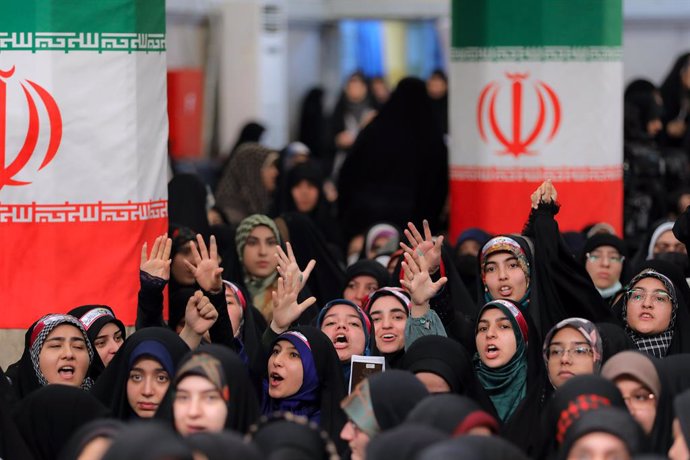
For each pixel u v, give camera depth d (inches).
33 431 555.2
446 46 1658.5
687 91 1226.6
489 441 429.1
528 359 624.4
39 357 605.9
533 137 872.3
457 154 898.1
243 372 527.8
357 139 1081.4
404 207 1069.1
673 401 510.6
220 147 1530.5
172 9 1480.1
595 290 673.0
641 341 659.4
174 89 1456.7
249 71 1531.7
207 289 628.7
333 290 861.8
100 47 665.6
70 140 664.4
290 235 860.0
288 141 1637.6
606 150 880.3
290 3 1608.0
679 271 711.7
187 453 405.7
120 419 579.2
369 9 1660.9
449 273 741.3
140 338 580.1
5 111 661.9
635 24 1679.4
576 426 462.3
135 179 673.0
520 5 869.2
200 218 886.4
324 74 1675.7
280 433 463.5
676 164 1121.4
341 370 617.3
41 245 664.4
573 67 871.7
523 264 674.8
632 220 1023.0
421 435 442.9
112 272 668.1
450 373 584.4
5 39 661.9
